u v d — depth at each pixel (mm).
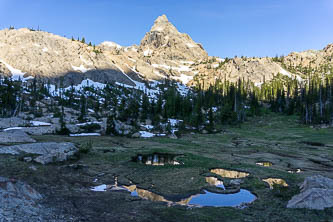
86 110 125312
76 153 38000
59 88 177000
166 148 50781
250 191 23766
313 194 18406
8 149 33875
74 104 141125
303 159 42125
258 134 83938
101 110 128750
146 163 36688
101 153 42188
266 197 21406
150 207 18375
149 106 133875
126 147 51031
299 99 139375
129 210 17344
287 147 56375
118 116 103125
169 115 122250
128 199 20391
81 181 25531
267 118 122250
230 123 110250
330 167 36031
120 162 36344
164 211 17484
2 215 12484
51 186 21906
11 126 70688
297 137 73062
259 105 154000
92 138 60906
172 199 21578
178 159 39406
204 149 51938
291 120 111062
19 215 13109
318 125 93750
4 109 101500
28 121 80500
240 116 118375
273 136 77750
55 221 13602
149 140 63969
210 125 92625
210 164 35812
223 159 41094
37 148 35781
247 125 108375
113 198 20375
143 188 24609
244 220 16078
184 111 125688
